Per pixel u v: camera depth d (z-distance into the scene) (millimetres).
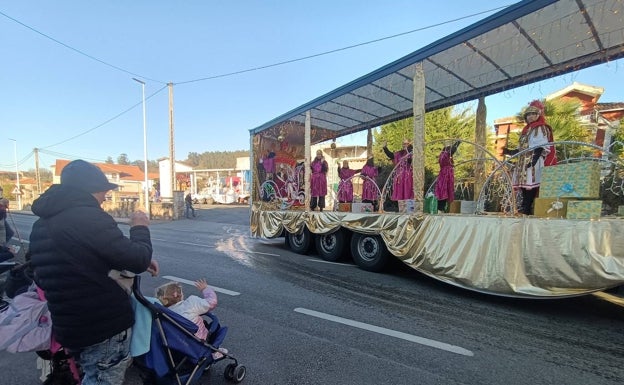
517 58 6785
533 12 5086
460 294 5465
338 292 5531
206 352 2600
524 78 7680
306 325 4160
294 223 9070
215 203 41000
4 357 3439
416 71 6430
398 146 16188
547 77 7457
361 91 8555
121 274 1956
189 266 7469
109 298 1885
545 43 6176
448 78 7859
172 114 21516
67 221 1788
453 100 9242
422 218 5926
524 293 4566
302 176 12492
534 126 6234
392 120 11070
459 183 10445
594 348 3596
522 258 4641
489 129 15727
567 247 4301
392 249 6324
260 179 11539
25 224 17844
